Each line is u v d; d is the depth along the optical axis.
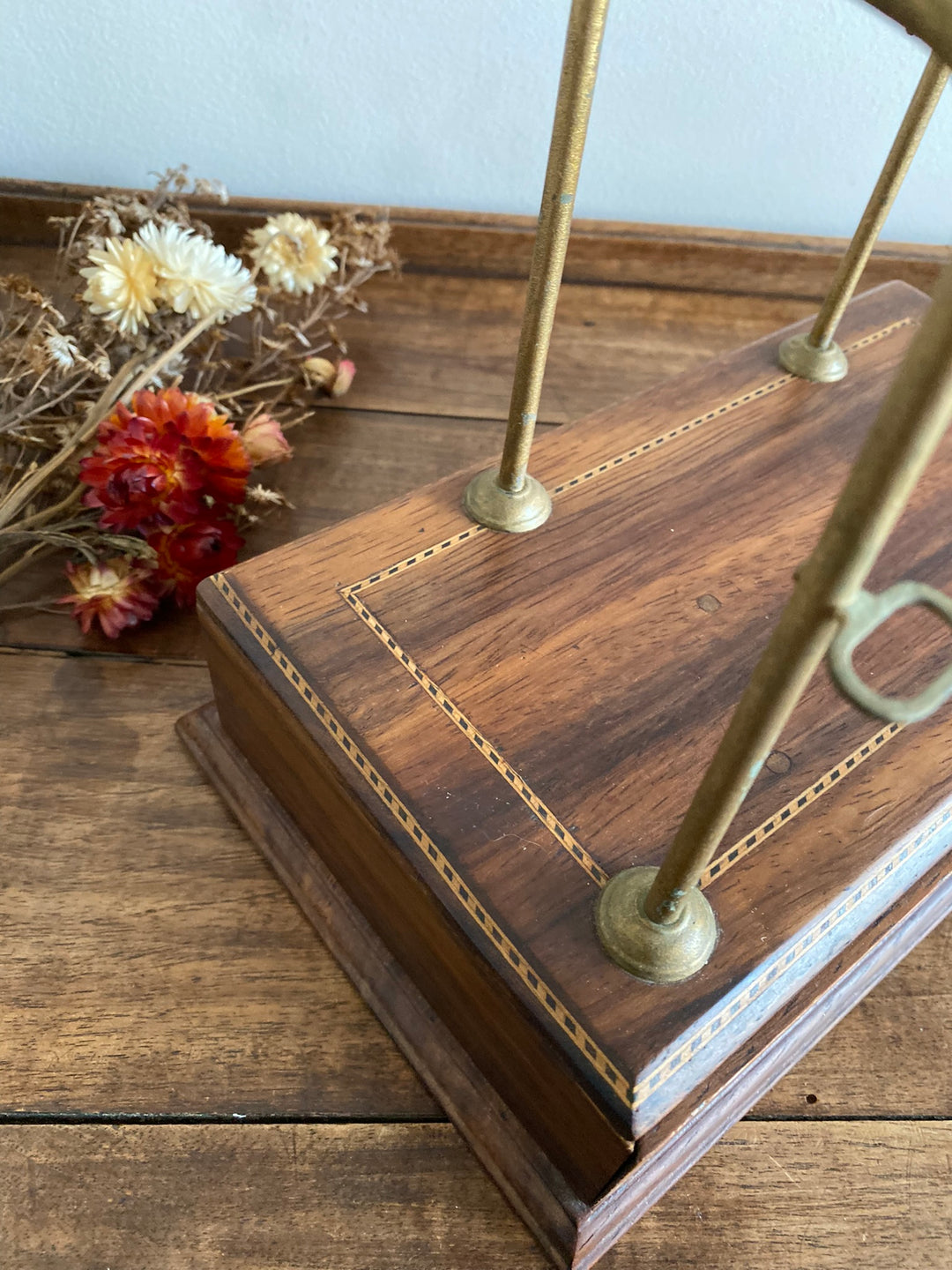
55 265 0.40
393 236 0.41
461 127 0.39
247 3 0.35
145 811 0.26
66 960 0.24
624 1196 0.21
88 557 0.28
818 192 0.42
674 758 0.20
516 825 0.19
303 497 0.33
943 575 0.24
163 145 0.39
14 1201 0.21
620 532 0.24
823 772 0.20
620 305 0.42
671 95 0.38
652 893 0.17
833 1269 0.21
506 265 0.42
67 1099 0.22
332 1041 0.23
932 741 0.21
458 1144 0.22
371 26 0.35
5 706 0.28
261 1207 0.21
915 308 0.32
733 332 0.42
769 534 0.25
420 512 0.24
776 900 0.19
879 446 0.09
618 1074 0.16
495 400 0.38
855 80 0.38
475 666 0.21
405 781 0.20
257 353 0.34
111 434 0.27
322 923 0.25
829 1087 0.24
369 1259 0.21
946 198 0.42
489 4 0.35
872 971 0.24
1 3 0.34
